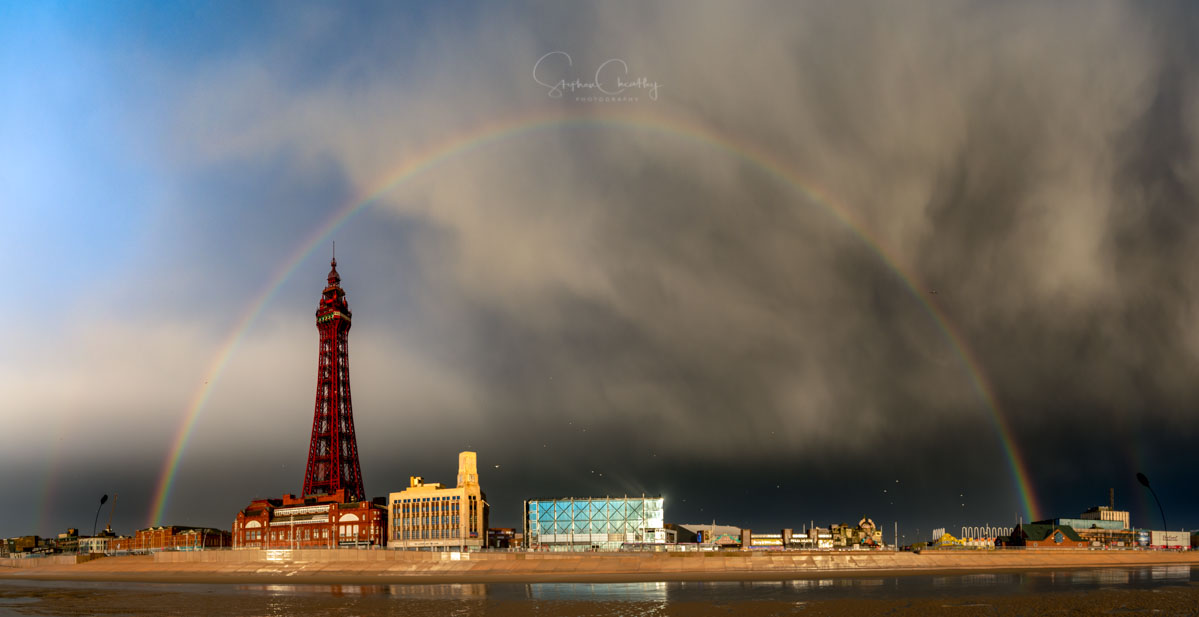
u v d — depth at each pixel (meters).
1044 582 176.38
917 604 133.62
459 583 178.50
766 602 136.25
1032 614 123.81
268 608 135.25
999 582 175.75
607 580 182.50
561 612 126.12
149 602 147.12
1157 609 129.62
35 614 132.25
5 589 180.88
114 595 161.88
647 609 128.38
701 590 157.25
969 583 172.88
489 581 182.25
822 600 138.62
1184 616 123.06
